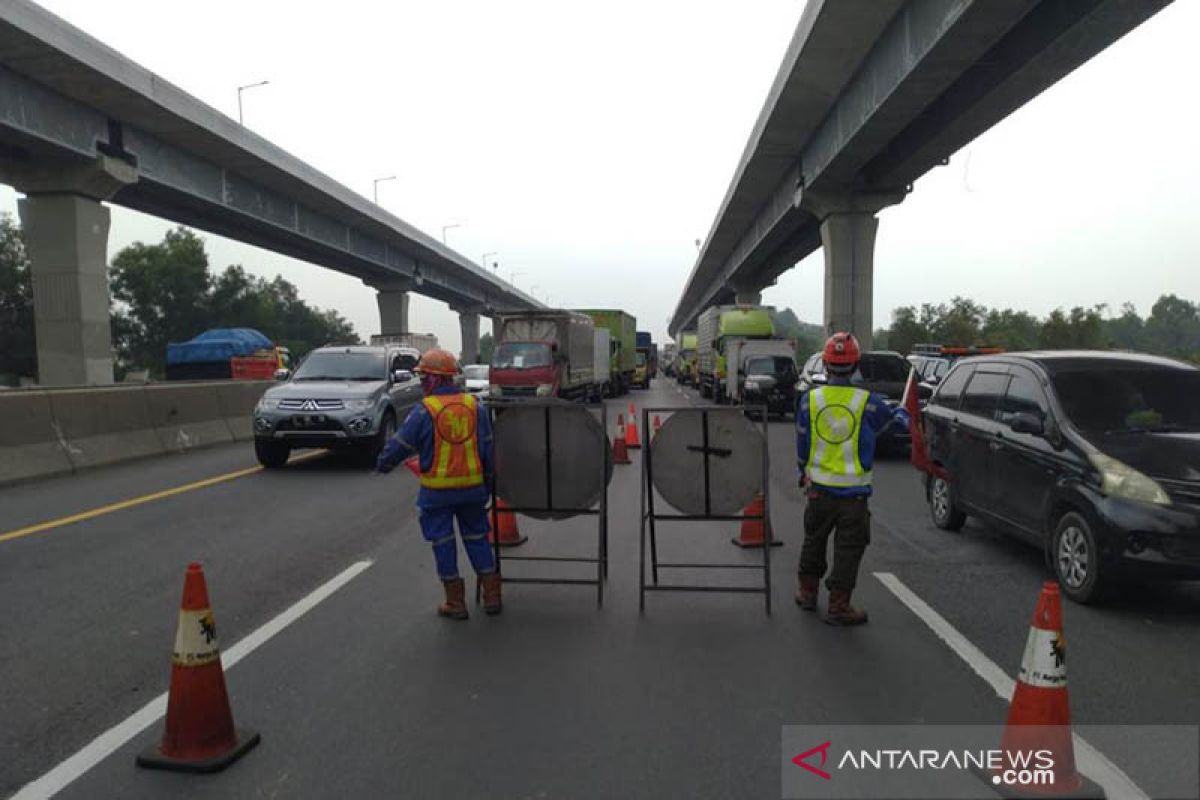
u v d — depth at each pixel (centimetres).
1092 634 572
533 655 533
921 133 2588
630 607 640
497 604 619
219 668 403
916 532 912
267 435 1351
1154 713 443
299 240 4291
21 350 5912
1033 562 775
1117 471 616
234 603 643
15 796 363
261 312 7962
